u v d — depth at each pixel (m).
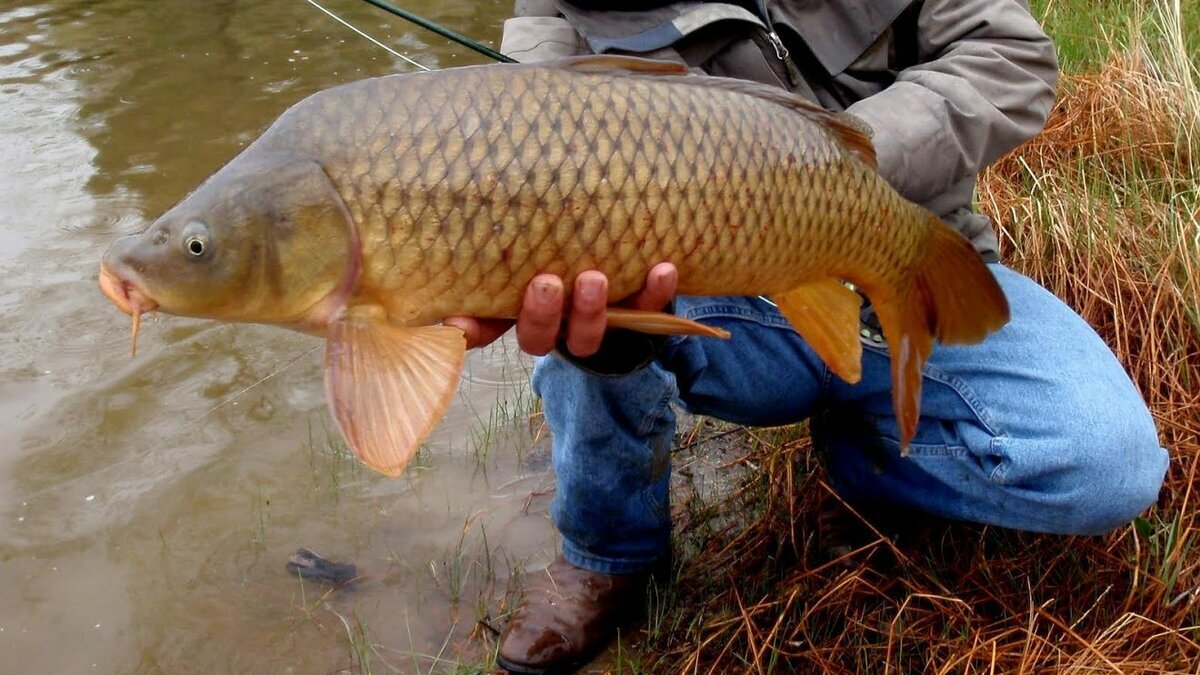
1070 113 2.02
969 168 1.14
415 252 0.78
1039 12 2.51
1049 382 1.08
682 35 1.13
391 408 0.76
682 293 0.88
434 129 0.77
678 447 1.56
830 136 0.90
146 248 0.78
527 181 0.78
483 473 1.52
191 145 2.60
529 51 1.23
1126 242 1.62
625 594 1.22
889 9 1.18
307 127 0.78
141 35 3.49
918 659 1.13
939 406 1.13
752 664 1.12
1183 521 1.21
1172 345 1.43
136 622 1.26
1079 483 1.05
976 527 1.26
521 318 0.82
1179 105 1.88
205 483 1.50
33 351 1.79
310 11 3.75
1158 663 1.05
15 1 3.86
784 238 0.88
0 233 2.16
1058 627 1.13
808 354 1.18
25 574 1.33
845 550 1.27
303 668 1.19
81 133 2.69
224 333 1.86
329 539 1.39
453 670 1.17
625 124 0.80
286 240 0.77
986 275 0.99
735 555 1.33
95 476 1.51
